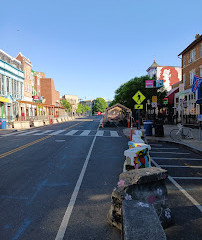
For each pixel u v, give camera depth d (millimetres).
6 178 5625
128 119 25141
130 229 2082
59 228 3199
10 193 4590
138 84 29234
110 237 2963
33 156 8398
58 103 69250
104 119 26031
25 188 4883
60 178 5602
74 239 2926
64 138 14039
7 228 3221
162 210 3209
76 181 5348
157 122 13961
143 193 3096
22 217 3545
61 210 3781
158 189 3223
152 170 3328
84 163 7230
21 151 9461
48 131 19344
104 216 3555
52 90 60562
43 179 5527
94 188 4848
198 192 4621
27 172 6176
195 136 13961
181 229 3164
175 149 10008
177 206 3934
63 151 9438
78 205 3977
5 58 34000
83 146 10805
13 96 36125
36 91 52094
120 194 3113
